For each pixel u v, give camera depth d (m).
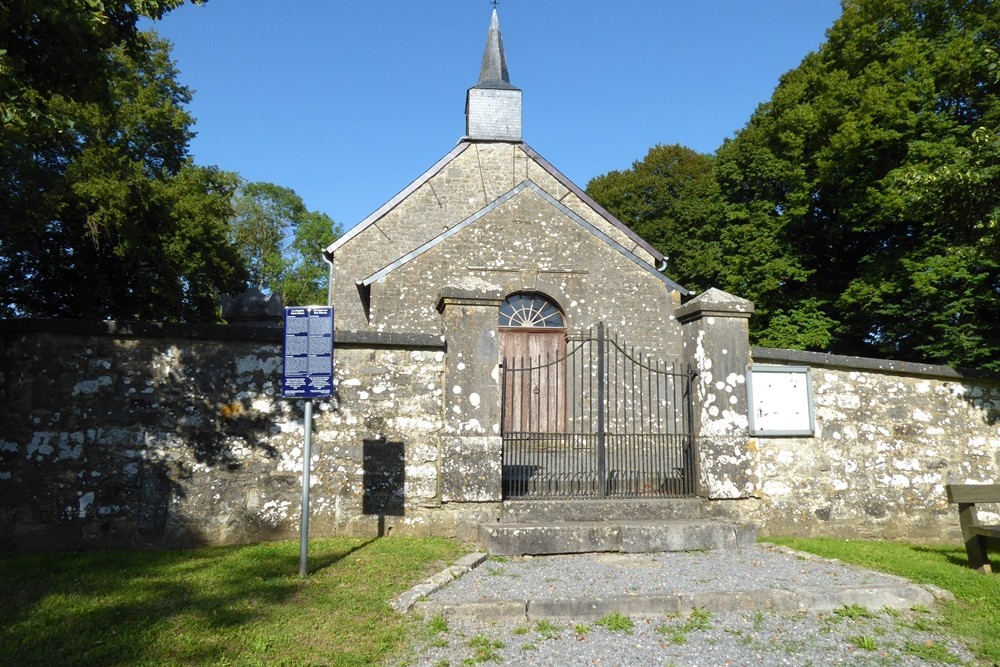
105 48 7.09
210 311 25.44
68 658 3.98
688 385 8.41
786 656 4.48
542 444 10.88
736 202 24.20
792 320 21.20
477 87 19.38
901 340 19.16
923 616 5.27
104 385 6.89
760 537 7.81
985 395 9.12
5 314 21.59
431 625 4.82
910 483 8.55
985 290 16.67
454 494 7.32
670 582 5.77
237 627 4.52
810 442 8.29
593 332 13.94
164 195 21.72
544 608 5.09
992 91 17.36
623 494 8.06
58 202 18.03
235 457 7.07
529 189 14.50
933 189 9.59
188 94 26.12
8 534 6.51
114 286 22.73
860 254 22.08
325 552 6.45
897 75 19.41
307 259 46.28
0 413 6.71
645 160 33.88
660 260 17.88
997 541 7.98
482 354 7.62
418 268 13.87
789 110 22.05
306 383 5.87
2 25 5.81
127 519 6.74
